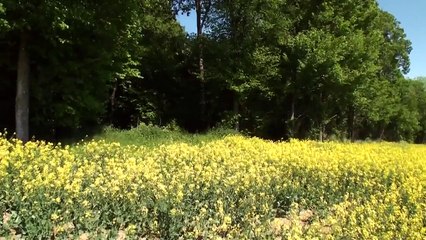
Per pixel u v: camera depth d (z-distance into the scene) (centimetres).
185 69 3331
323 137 3569
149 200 827
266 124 3359
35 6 1569
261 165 1243
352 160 1384
